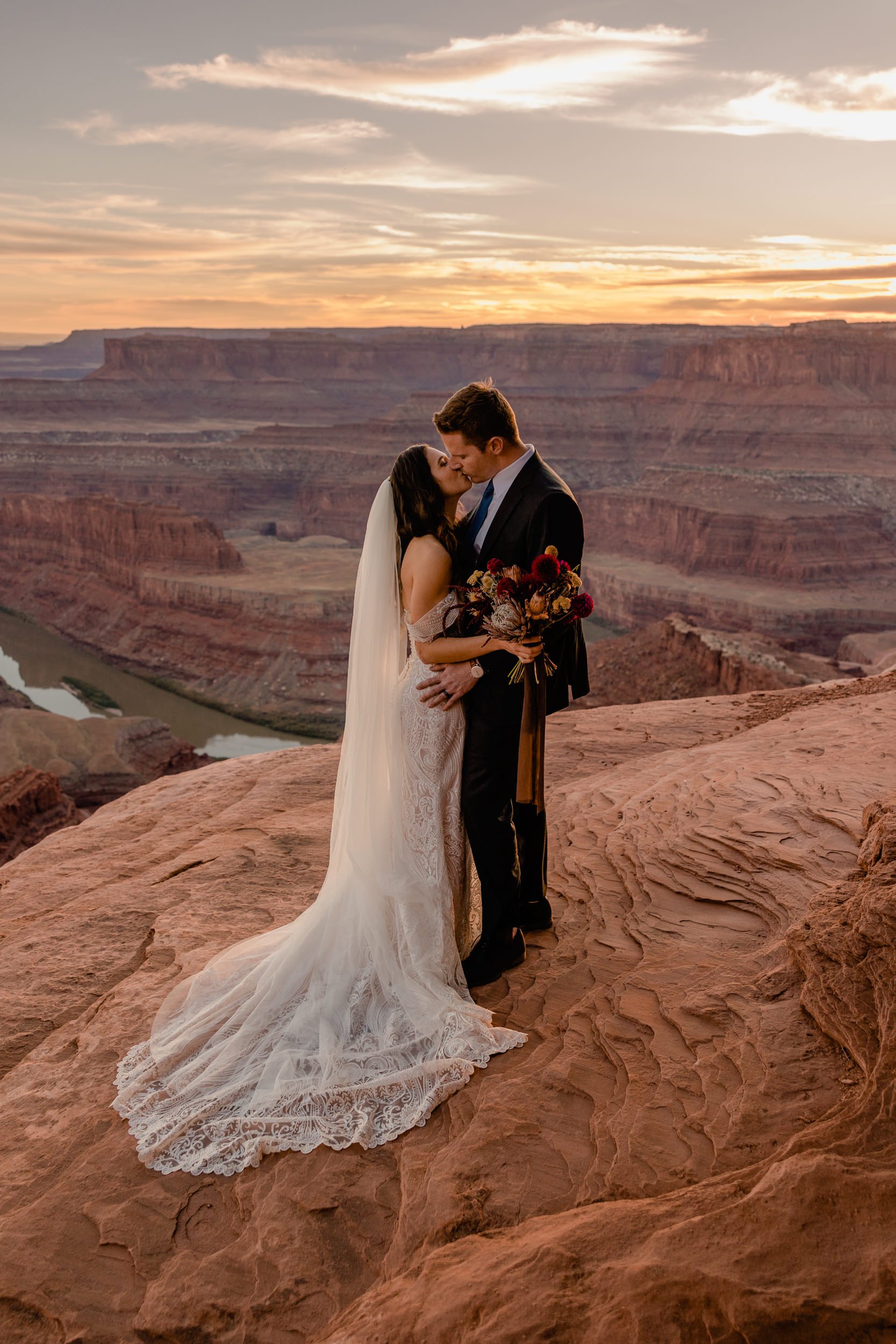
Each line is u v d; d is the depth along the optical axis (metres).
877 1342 2.08
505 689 4.34
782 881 5.08
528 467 4.16
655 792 7.49
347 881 4.43
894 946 3.43
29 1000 4.88
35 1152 3.63
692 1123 3.19
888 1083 2.79
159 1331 2.83
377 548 4.38
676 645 51.34
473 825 4.46
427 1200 3.13
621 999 4.10
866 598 154.25
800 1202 2.39
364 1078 3.86
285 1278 2.97
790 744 9.01
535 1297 2.36
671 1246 2.38
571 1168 3.18
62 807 42.16
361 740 4.45
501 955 4.61
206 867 6.56
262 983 4.34
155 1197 3.36
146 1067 4.07
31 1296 2.96
